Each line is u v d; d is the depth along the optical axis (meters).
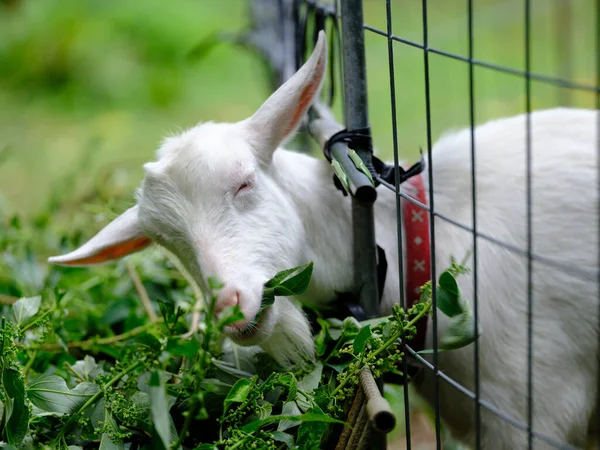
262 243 1.37
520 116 1.54
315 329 1.50
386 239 1.48
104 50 4.65
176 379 1.42
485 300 1.45
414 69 3.47
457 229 1.46
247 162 1.38
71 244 1.82
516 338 1.45
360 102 1.39
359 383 1.30
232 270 1.33
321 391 1.32
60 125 4.12
